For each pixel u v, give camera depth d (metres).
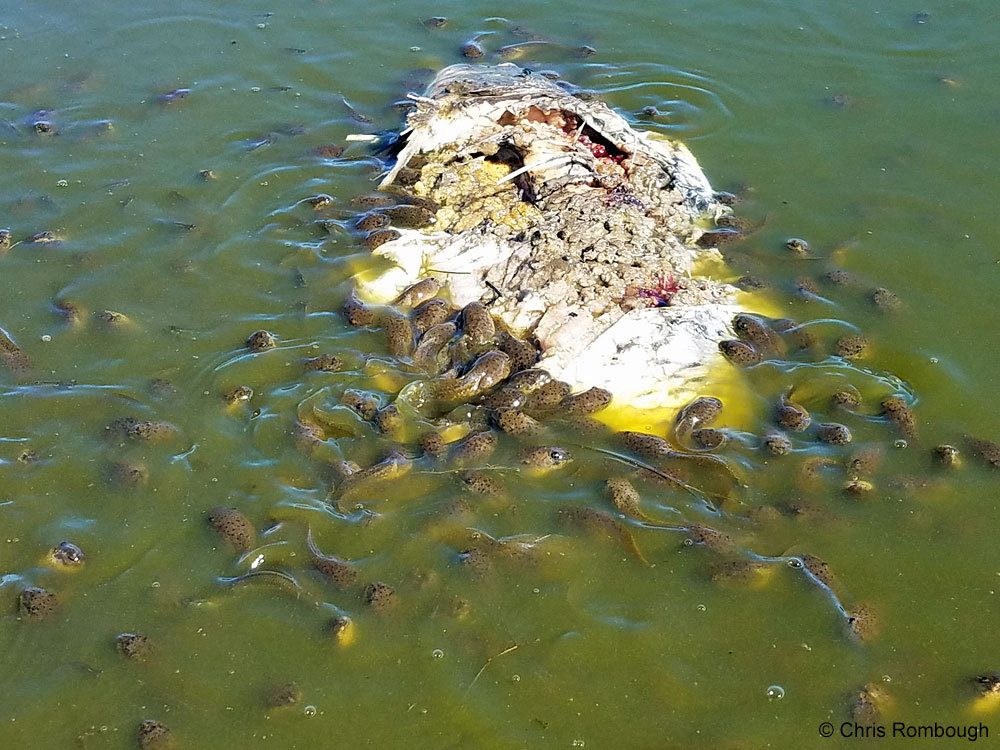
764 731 0.59
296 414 0.77
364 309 0.85
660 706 0.60
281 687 0.61
